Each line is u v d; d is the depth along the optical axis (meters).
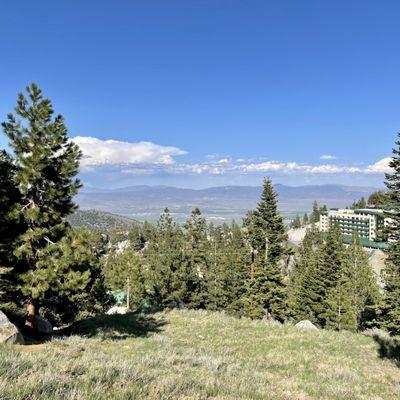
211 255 81.06
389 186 30.34
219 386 9.89
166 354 16.27
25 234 20.53
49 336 21.05
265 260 50.56
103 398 7.27
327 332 29.16
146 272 66.69
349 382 16.11
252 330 28.67
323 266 60.75
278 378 15.59
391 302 35.16
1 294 19.89
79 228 22.17
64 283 20.83
